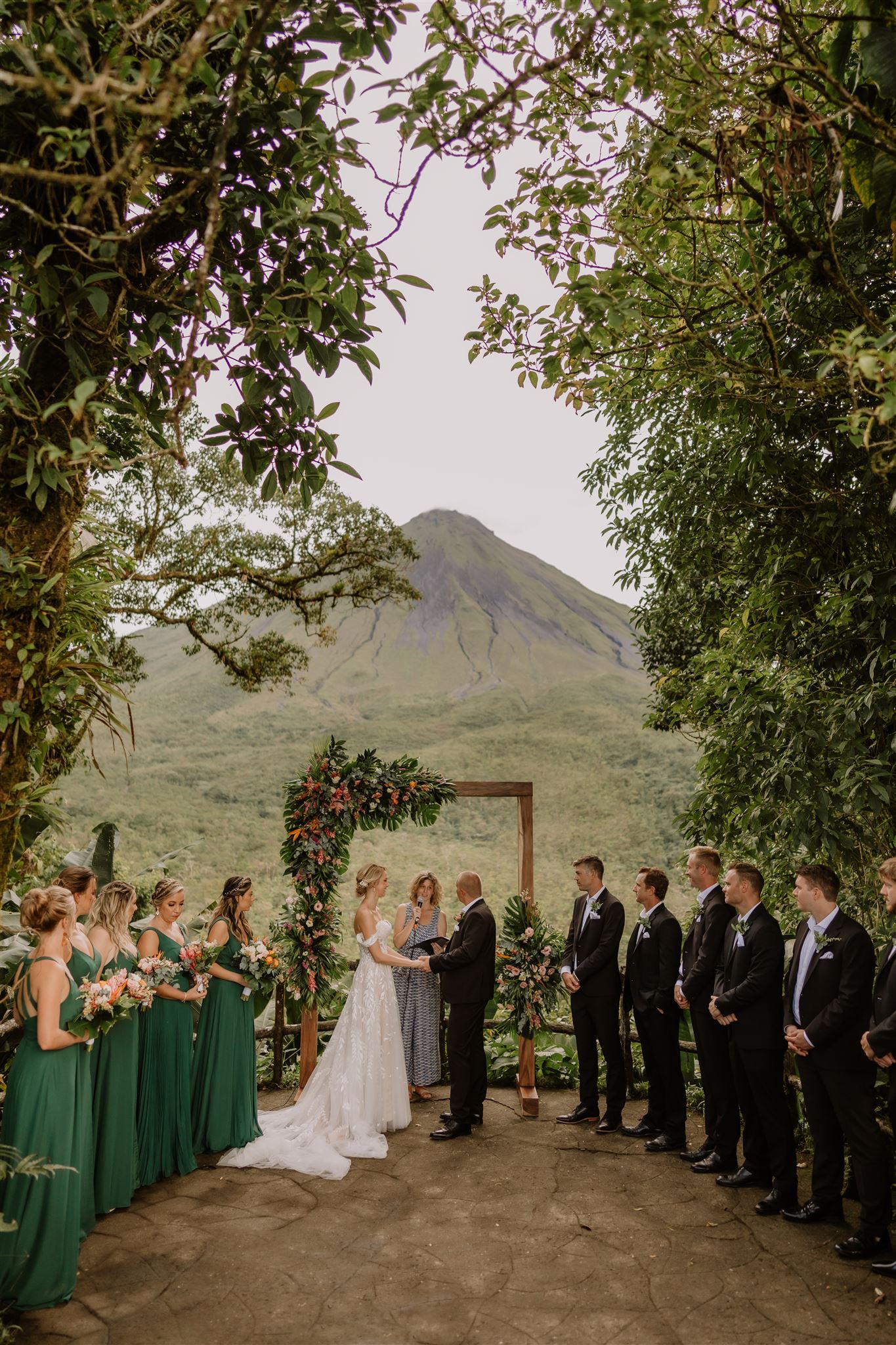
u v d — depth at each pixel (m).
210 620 12.27
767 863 5.45
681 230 3.41
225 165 3.00
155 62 2.10
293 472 3.44
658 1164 4.80
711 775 5.05
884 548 4.26
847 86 3.04
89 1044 3.63
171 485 11.69
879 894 4.90
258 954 4.99
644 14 2.49
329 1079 5.30
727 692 4.91
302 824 5.95
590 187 3.22
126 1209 4.21
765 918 4.41
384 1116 5.26
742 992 4.22
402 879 45.28
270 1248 3.79
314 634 12.70
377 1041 5.32
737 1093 4.52
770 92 2.79
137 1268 3.61
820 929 4.04
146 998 3.87
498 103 2.55
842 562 4.60
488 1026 6.84
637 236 3.46
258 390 3.19
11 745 2.93
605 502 6.71
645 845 54.09
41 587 2.92
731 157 2.96
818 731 4.32
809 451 4.50
